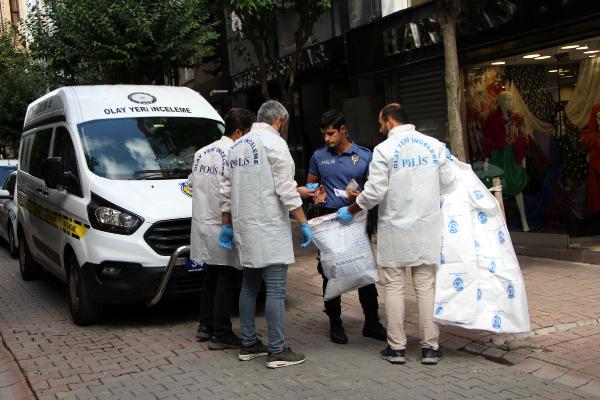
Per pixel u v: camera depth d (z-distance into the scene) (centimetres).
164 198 653
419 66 1007
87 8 1171
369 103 1186
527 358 515
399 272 511
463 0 903
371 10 1150
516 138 945
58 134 780
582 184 898
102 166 694
